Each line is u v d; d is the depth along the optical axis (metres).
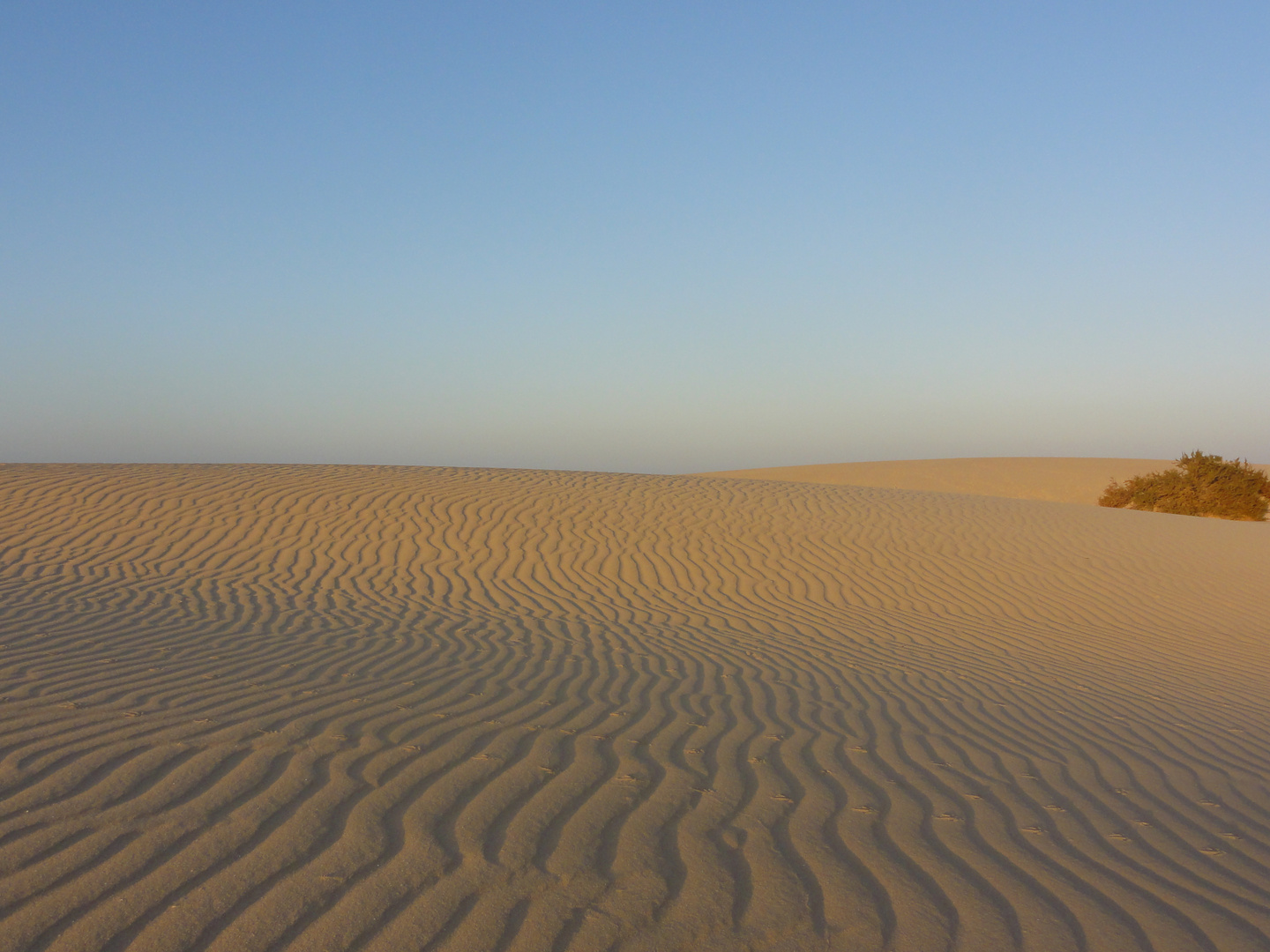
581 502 15.15
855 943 2.60
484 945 2.44
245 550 11.69
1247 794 4.36
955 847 3.36
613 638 8.07
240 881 2.70
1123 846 3.50
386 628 7.99
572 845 3.13
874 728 5.24
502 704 5.18
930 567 12.62
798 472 48.22
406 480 16.30
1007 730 5.41
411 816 3.28
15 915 2.43
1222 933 2.78
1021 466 43.66
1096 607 10.95
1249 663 8.44
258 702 4.83
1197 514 25.38
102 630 7.00
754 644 8.12
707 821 3.46
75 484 14.12
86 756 3.71
